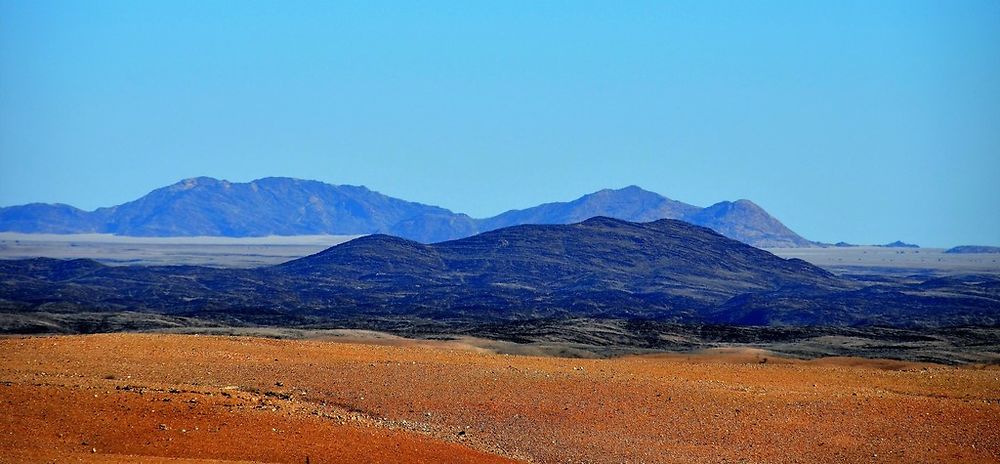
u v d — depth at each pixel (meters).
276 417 71.00
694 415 78.88
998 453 72.38
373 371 89.44
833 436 75.12
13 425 65.06
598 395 82.94
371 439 68.75
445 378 87.25
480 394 82.75
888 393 86.88
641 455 71.31
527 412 78.88
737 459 70.94
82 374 85.06
